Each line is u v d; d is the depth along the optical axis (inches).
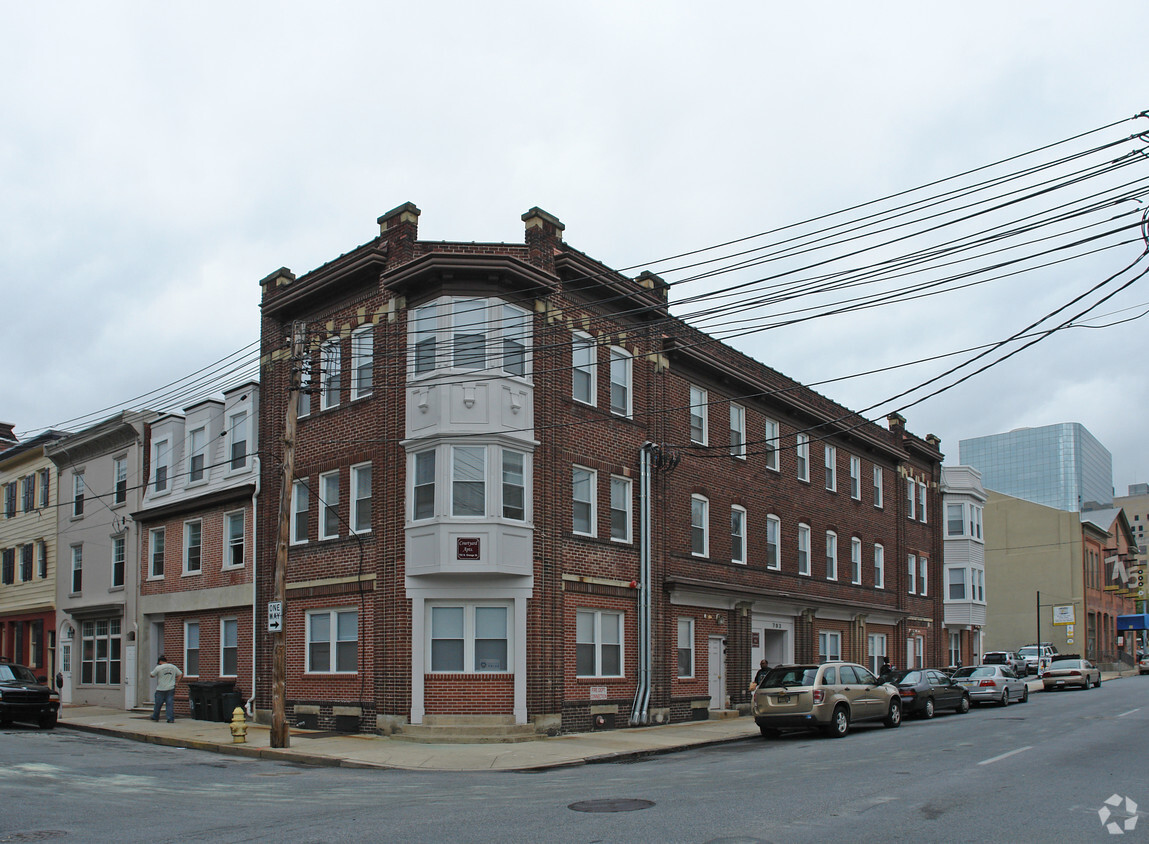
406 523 880.9
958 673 1318.9
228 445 1143.6
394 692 863.1
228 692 1043.3
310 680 957.8
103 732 964.6
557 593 892.6
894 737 848.3
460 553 844.0
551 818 446.0
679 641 1059.9
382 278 921.5
